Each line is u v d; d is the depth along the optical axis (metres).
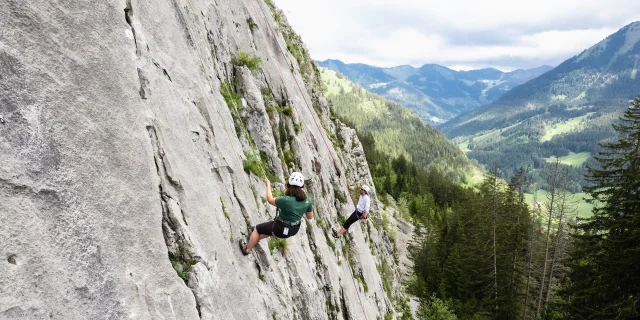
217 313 6.04
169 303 5.06
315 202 17.53
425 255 58.81
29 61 4.19
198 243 6.12
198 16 11.19
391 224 76.62
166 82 7.06
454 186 131.62
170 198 5.92
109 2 5.89
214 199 7.47
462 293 48.28
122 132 5.27
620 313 21.12
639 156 23.94
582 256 26.75
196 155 7.41
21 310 3.37
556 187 41.75
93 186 4.55
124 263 4.64
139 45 6.39
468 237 54.72
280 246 11.04
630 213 23.53
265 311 8.15
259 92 14.54
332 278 15.48
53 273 3.76
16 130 3.86
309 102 25.80
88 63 5.04
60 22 4.78
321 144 22.67
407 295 47.81
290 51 26.92
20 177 3.75
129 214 4.96
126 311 4.43
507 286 41.81
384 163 138.75
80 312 3.91
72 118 4.54
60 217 4.03
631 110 24.67
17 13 4.21
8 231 3.50
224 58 13.25
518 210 51.62
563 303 27.72
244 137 11.94
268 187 8.24
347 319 16.12
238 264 7.77
